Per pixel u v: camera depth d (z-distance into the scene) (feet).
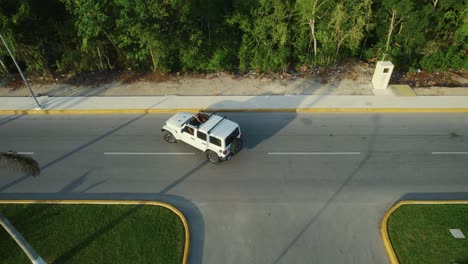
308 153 56.39
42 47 73.92
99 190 50.62
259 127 62.13
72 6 66.39
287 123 63.00
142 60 75.92
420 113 65.00
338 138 59.36
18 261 41.14
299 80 74.69
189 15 68.69
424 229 44.16
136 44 73.41
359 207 47.67
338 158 55.42
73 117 65.46
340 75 75.92
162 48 69.00
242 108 66.33
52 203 48.03
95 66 78.69
